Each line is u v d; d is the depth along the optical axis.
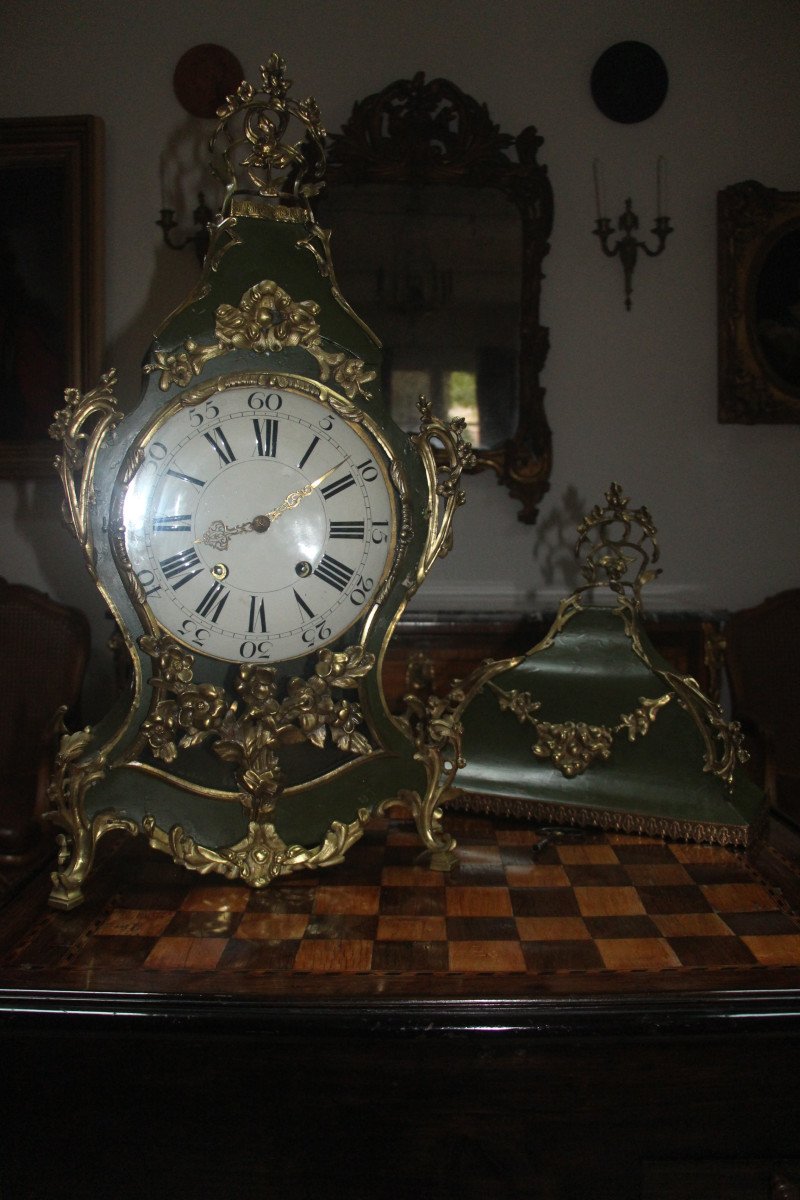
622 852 1.65
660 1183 1.18
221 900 1.46
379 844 1.70
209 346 1.45
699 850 1.65
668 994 1.17
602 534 1.76
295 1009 1.14
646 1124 1.18
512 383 3.47
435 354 3.46
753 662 3.31
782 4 3.53
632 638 1.73
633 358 3.58
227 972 1.23
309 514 1.47
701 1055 1.17
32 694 3.16
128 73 3.50
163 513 1.44
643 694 1.71
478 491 3.57
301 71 3.48
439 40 3.49
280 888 1.50
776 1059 1.18
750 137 3.55
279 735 1.48
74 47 3.50
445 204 3.43
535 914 1.41
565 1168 1.18
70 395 1.42
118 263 3.54
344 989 1.18
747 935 1.34
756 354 3.53
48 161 3.45
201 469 1.44
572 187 3.54
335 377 1.48
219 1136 1.18
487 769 1.78
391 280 3.44
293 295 1.48
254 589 1.47
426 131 3.40
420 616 2.96
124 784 1.47
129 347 3.55
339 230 3.43
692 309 3.58
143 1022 1.14
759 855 1.64
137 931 1.35
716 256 3.55
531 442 3.50
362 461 1.49
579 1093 1.17
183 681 1.45
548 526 3.59
